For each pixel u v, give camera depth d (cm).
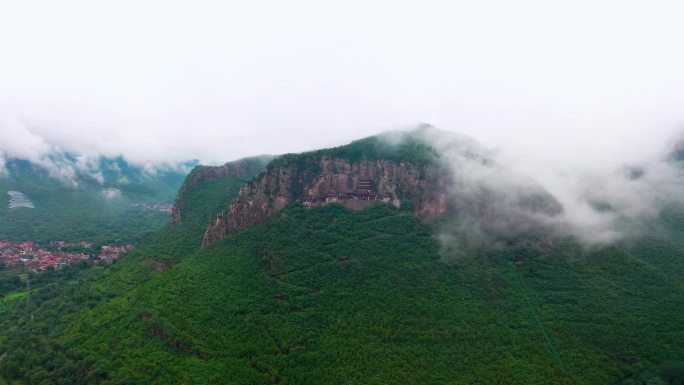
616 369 13088
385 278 15812
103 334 14188
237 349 12925
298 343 13288
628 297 15588
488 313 14838
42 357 13825
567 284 16138
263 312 14350
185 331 13550
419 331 13862
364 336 13612
